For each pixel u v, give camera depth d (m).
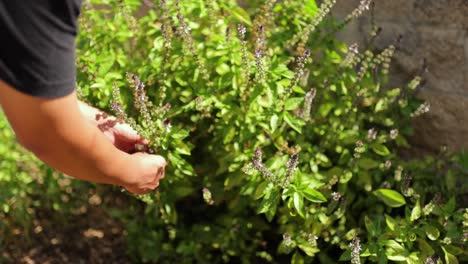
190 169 2.24
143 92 2.03
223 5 2.36
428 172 2.49
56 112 1.03
